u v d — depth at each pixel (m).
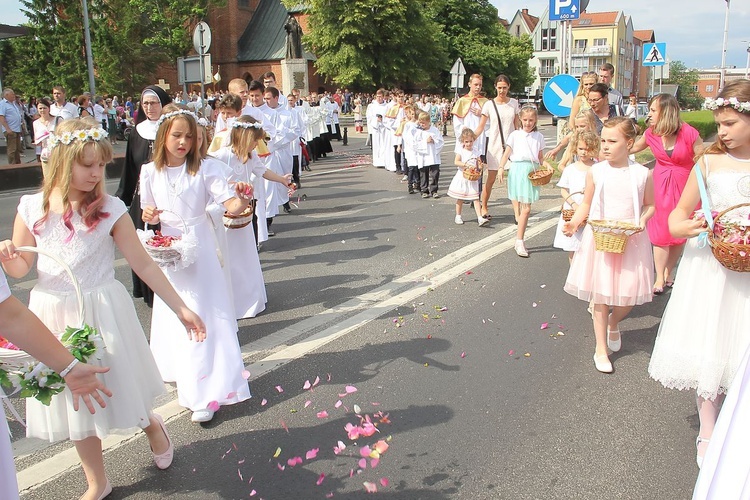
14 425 4.02
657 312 5.82
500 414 3.99
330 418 3.98
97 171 2.92
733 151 3.29
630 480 3.30
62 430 2.96
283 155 10.66
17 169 14.72
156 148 4.09
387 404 4.13
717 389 3.29
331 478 3.36
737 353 3.28
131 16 44.81
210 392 3.99
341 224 9.90
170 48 46.44
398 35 48.00
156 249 3.78
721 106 3.14
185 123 4.02
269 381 4.51
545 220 9.78
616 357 4.86
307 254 8.12
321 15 46.91
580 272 4.66
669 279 6.61
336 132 25.25
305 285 6.81
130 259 3.09
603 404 4.11
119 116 29.81
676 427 3.83
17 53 45.56
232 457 3.58
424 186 12.24
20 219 2.99
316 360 4.84
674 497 3.17
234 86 8.82
